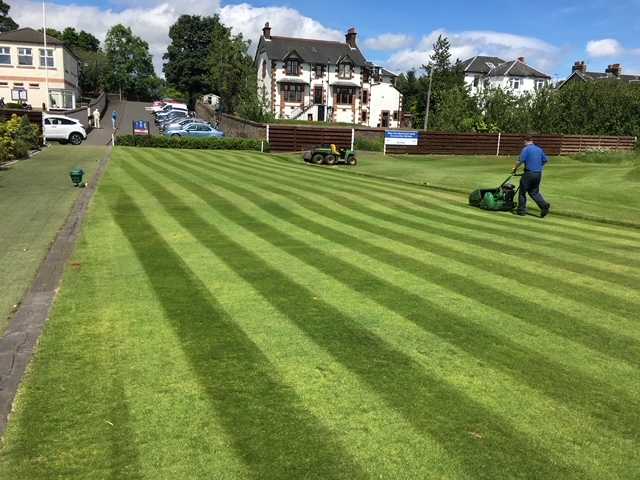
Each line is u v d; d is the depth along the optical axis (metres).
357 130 32.22
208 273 6.46
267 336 4.70
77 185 13.38
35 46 49.41
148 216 9.86
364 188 15.44
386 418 3.48
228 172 17.95
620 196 15.84
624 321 5.31
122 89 84.75
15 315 5.04
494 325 5.10
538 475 2.97
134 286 5.91
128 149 25.88
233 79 45.91
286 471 2.95
